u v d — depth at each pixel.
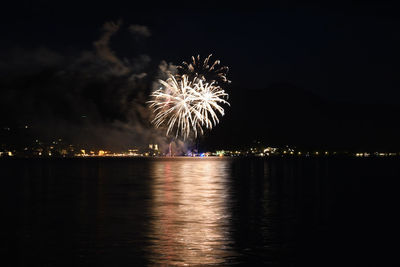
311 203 46.44
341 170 136.00
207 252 23.86
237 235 28.44
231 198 51.31
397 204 45.34
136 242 26.23
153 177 98.94
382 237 27.95
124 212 38.84
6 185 74.25
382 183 77.12
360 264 21.92
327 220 34.72
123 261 22.12
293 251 24.23
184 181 84.06
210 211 39.62
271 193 58.12
